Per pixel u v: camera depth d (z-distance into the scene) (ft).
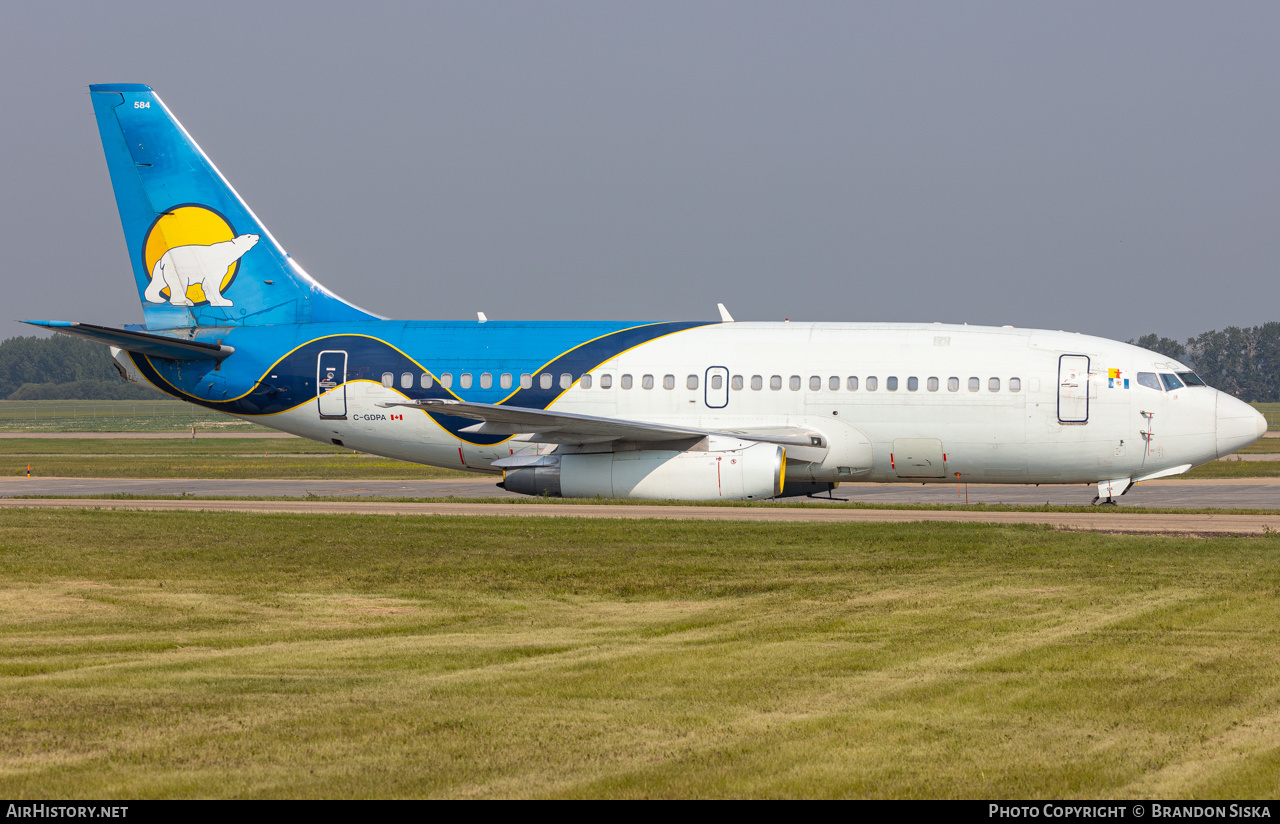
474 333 437.17
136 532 307.37
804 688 159.33
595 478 409.28
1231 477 651.66
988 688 159.22
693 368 421.59
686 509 370.94
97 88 447.83
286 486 585.63
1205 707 150.30
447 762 127.44
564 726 141.08
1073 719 145.07
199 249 448.65
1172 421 403.75
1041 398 407.64
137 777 121.90
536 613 214.28
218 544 289.74
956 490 554.05
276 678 163.73
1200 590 231.30
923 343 420.36
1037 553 276.82
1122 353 412.57
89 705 148.46
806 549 284.00
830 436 415.23
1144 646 184.14
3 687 157.48
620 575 251.80
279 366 435.53
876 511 365.61
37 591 230.68
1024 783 122.21
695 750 132.26
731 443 405.39
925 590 233.96
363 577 249.55
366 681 162.20
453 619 208.85
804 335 426.51
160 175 447.42
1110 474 415.03
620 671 168.66
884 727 141.49
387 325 442.09
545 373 426.10
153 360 442.50
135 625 201.46
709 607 219.61
